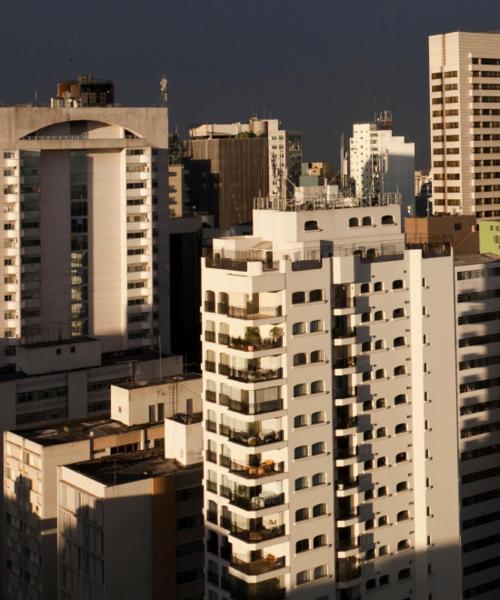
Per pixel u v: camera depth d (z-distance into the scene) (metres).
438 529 189.88
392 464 184.88
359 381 180.62
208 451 178.50
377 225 188.50
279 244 183.75
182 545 195.25
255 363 173.25
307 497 174.50
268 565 171.88
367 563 182.62
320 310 175.50
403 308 186.12
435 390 188.62
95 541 191.50
